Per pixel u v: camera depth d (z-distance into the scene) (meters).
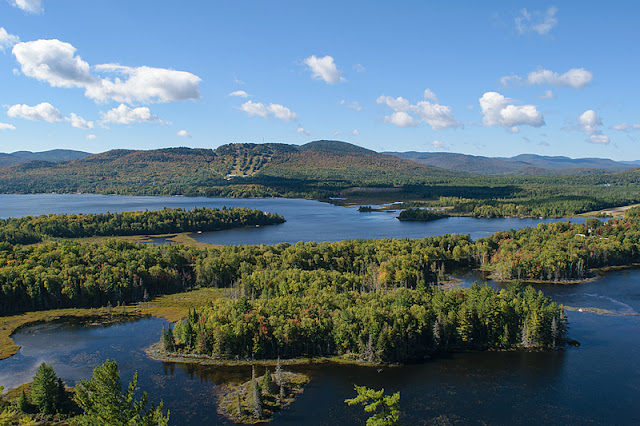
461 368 160.00
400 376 154.12
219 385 148.38
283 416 129.75
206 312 185.50
